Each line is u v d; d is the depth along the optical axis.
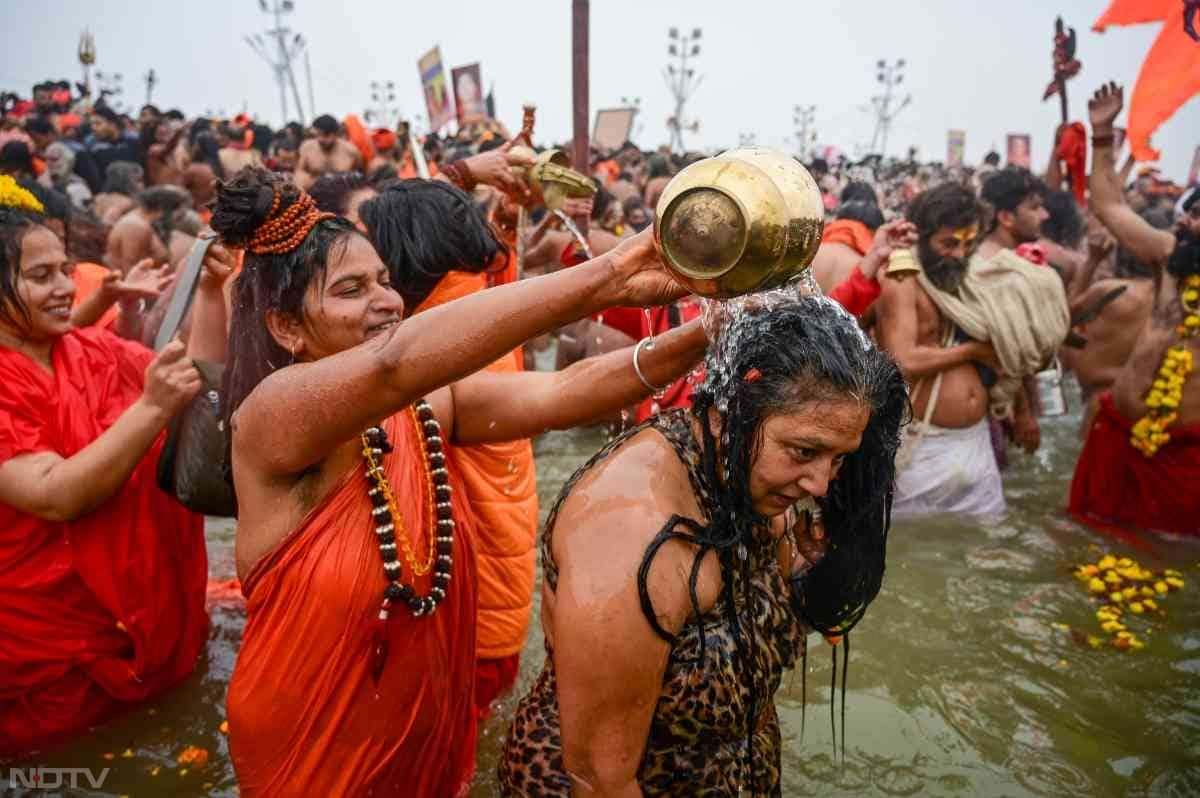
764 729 1.76
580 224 3.45
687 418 1.56
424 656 1.66
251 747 1.62
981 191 4.96
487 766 2.32
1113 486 4.29
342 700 1.58
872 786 2.36
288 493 1.54
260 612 1.57
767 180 1.14
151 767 2.42
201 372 2.33
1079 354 5.54
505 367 2.50
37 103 13.83
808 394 1.34
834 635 1.78
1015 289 4.10
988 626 3.23
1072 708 2.73
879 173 18.20
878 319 4.25
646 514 1.42
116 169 7.71
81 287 3.67
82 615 2.53
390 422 1.69
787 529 1.72
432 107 12.63
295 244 1.52
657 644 1.40
